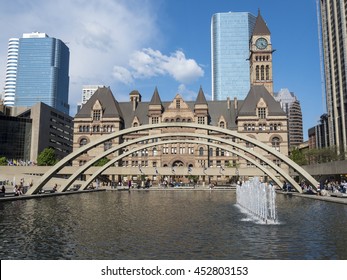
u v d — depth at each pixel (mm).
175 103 96438
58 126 141625
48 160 92312
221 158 92688
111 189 63156
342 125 129875
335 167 53906
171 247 13414
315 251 12844
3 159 88812
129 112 105312
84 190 54062
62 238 15180
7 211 26000
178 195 48094
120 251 12719
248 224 19625
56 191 49219
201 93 97500
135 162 93500
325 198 36500
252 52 112688
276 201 36438
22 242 14344
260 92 96750
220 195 48250
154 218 22078
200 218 22250
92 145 45375
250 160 56969
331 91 142250
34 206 30016
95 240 14734
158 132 94688
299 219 21734
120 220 21078
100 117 96125
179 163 91812
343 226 18812
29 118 124062
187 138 92875
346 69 126500
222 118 97688
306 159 98188
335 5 136750
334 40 138875
